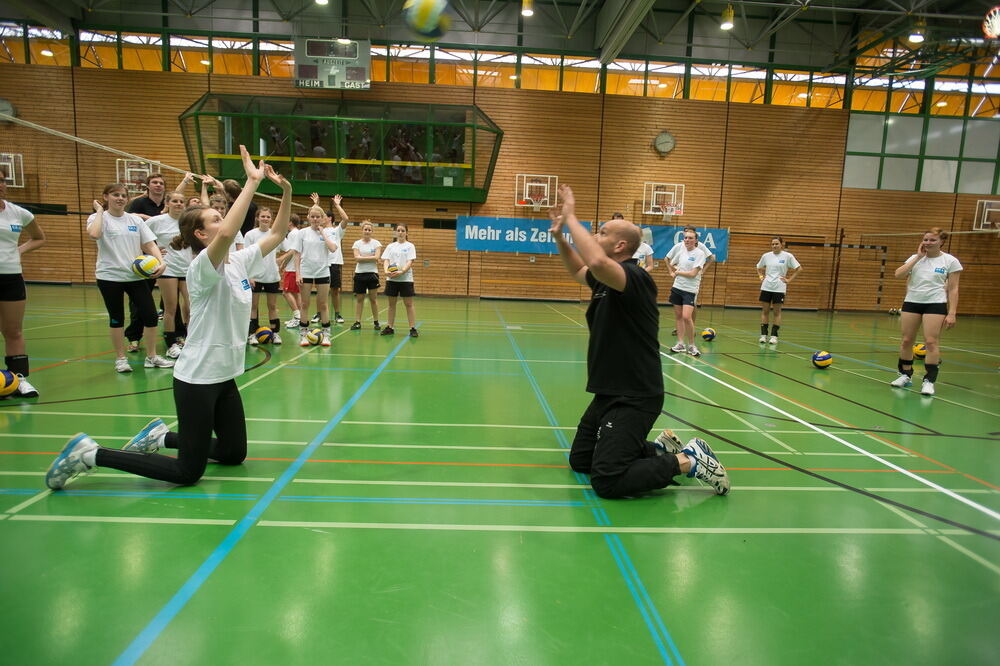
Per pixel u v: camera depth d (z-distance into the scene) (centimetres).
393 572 210
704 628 184
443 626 179
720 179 1534
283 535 235
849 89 1522
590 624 184
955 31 1223
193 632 171
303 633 173
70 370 524
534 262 1543
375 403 456
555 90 1509
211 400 267
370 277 850
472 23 1454
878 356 823
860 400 535
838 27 1496
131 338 633
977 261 1574
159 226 567
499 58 1488
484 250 1502
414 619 182
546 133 1502
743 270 1566
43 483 278
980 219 1559
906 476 336
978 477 338
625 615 189
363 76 1388
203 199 470
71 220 1416
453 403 468
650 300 283
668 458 287
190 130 1370
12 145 1391
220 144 1367
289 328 870
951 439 415
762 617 191
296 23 1427
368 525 248
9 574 198
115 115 1404
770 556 235
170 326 586
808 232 1558
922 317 594
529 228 1497
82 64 1404
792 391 564
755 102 1539
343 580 204
